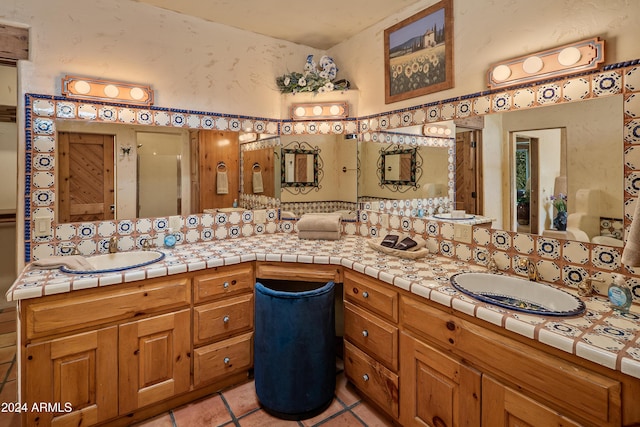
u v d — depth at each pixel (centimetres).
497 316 123
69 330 158
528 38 163
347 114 262
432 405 151
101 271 171
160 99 226
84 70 202
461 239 194
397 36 230
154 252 213
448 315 143
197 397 199
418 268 180
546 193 157
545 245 159
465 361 137
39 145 191
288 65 278
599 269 143
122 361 170
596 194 143
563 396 108
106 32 207
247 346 211
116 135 212
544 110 157
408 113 224
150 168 225
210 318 196
